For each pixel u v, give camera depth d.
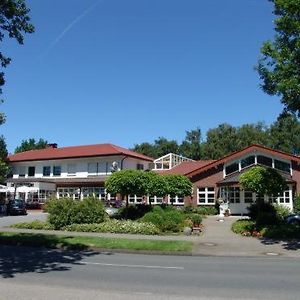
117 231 23.81
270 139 81.69
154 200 48.25
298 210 37.97
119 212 31.28
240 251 16.80
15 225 27.03
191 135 93.94
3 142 60.94
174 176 37.06
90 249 17.58
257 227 23.69
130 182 30.30
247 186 26.62
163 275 11.38
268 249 17.42
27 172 58.78
